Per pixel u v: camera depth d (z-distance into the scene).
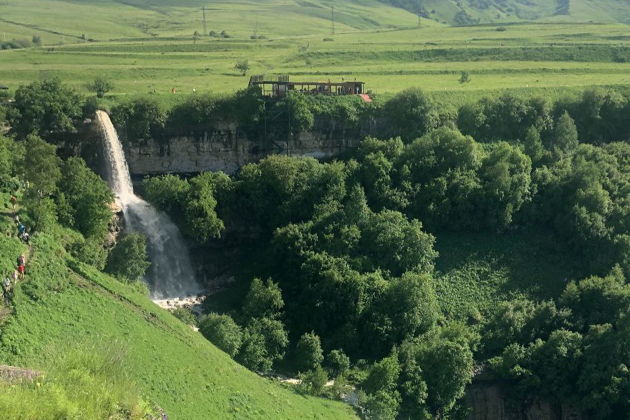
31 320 86.31
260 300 120.88
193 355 95.56
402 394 106.81
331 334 121.50
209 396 88.31
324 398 104.88
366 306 122.00
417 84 188.25
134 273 116.88
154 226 135.75
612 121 172.12
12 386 54.91
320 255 127.88
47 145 115.69
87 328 90.25
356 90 165.38
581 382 114.25
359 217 135.88
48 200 113.56
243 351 109.88
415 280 122.31
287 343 117.06
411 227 132.38
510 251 141.50
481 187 144.12
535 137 157.38
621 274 129.88
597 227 137.75
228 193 140.50
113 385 59.53
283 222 139.75
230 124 151.00
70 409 53.44
